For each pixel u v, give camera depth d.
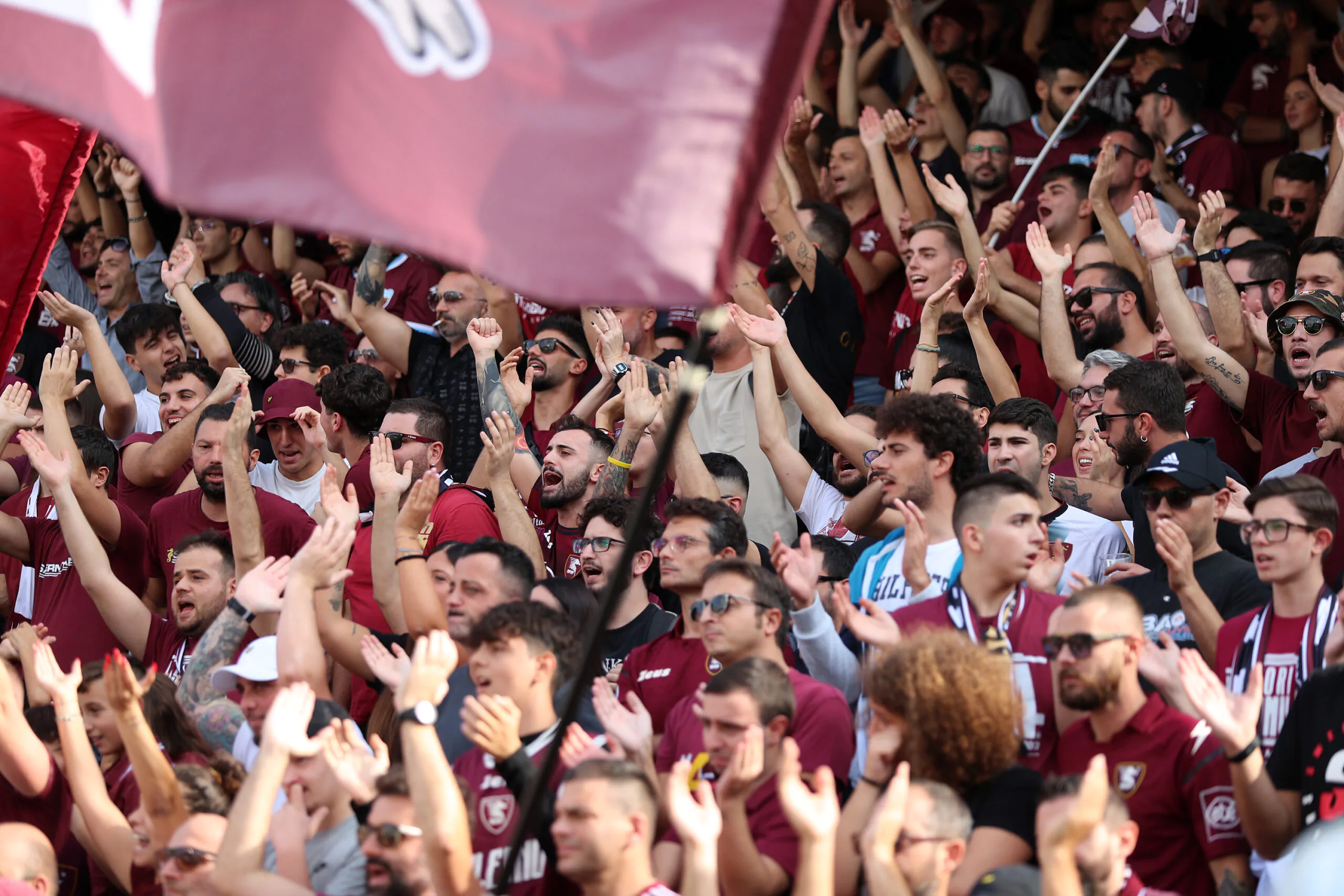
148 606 18.84
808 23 8.37
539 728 11.79
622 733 11.56
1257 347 18.38
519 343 22.59
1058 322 18.72
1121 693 10.96
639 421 17.00
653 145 8.12
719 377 20.02
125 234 30.16
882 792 10.52
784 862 10.74
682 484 17.11
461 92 8.28
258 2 8.39
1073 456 16.78
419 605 15.05
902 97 29.97
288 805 11.64
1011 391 18.48
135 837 12.23
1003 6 30.53
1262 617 12.18
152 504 20.58
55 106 8.41
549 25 8.26
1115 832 9.66
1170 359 17.95
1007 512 12.12
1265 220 20.73
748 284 20.03
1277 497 11.99
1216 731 10.30
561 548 17.73
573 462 17.53
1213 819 10.65
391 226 8.16
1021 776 10.47
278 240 28.95
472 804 11.14
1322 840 7.86
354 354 24.16
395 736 13.98
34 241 12.06
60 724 12.99
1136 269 20.48
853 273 24.27
